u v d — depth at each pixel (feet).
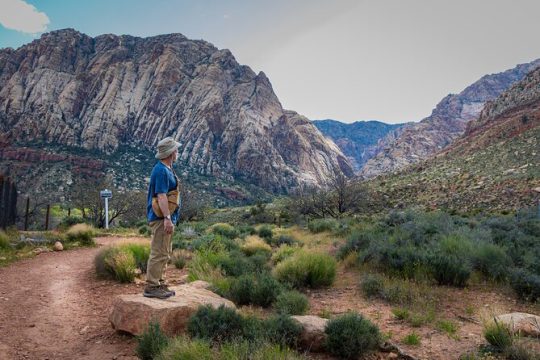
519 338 14.34
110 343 15.66
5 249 41.22
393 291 22.02
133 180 458.09
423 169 240.73
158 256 17.31
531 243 32.86
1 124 569.64
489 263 26.48
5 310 20.33
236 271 27.73
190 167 575.79
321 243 53.06
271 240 57.93
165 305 15.92
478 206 121.80
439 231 39.27
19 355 14.60
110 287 26.07
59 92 637.30
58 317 19.38
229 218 176.04
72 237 55.98
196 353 11.94
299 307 19.29
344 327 14.57
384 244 31.83
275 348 12.48
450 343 15.25
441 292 22.76
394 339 15.80
